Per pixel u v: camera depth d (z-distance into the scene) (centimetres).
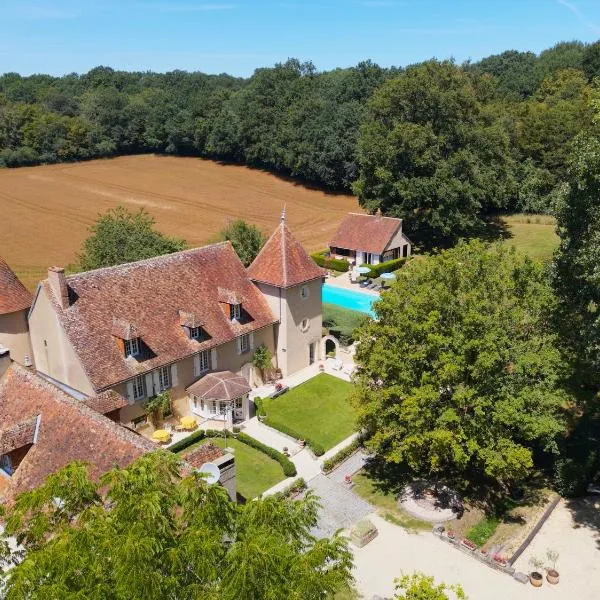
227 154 15575
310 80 14775
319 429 4072
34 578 1234
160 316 3984
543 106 9756
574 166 3438
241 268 4631
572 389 3391
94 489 1496
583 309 3412
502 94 13525
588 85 11631
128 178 14112
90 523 1355
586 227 3403
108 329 3719
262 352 4581
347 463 3688
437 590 1959
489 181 7731
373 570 2791
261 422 4122
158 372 3872
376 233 7662
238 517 1518
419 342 3153
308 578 1329
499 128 7869
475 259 3359
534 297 3216
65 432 2480
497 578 2745
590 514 3184
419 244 8506
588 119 8888
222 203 11956
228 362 4347
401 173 7794
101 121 16950
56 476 1470
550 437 3070
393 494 3384
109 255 5209
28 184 13500
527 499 3322
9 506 2338
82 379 3603
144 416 3856
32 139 15925
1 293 4041
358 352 3466
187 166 15338
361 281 7319
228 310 4309
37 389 2698
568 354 3300
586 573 2770
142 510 1348
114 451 2312
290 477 3528
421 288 3247
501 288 3195
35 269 8150
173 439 3897
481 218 8931
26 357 4228
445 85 7875
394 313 3250
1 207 11494
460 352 2969
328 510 3244
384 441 3462
